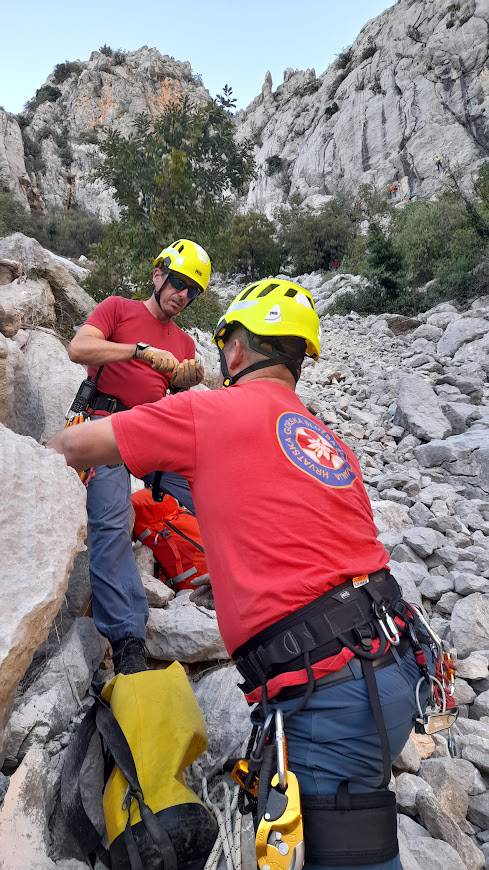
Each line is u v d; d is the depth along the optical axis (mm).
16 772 1943
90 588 3021
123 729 1910
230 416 1698
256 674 1583
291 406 1807
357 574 1603
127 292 9875
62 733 2273
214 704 2453
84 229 42188
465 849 2242
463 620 3680
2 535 1678
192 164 11625
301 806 1509
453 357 11609
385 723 1540
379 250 18375
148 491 3508
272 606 1553
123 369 3029
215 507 1657
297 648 1521
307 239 33656
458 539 4977
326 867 1462
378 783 1559
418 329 13398
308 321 1889
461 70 45469
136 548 3420
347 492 1725
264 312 1857
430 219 20188
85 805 1898
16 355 3580
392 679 1566
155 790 1808
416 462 6984
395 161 48156
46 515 1771
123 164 10773
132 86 81812
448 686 1719
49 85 84375
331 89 60094
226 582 1632
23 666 1651
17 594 1632
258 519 1617
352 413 8312
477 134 43344
